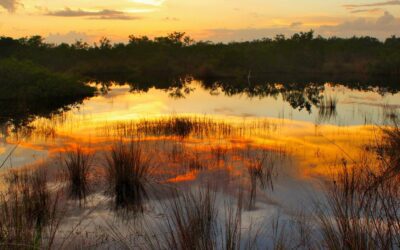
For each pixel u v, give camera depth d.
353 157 9.86
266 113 17.48
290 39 50.59
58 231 5.89
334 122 15.14
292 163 9.40
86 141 11.82
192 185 7.94
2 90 22.06
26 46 46.09
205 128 13.52
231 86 31.28
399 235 4.64
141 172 8.08
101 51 50.19
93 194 7.51
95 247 5.40
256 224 6.02
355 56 45.91
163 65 46.31
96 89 26.59
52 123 15.09
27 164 9.45
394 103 20.33
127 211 6.71
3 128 14.16
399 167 8.17
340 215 5.11
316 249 5.08
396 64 38.91
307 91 26.78
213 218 6.09
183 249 4.62
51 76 24.73
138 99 22.92
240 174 8.59
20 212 5.69
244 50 46.72
